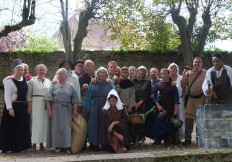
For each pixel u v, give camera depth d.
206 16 19.23
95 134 7.89
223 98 7.63
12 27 15.55
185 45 19.03
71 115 7.98
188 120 8.55
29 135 8.15
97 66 19.14
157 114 8.70
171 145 8.61
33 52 18.58
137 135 8.66
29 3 15.70
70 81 8.23
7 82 7.99
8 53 18.30
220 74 7.61
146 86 8.73
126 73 8.55
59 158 5.26
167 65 19.89
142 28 19.56
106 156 5.36
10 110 7.88
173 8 19.09
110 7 17.64
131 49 20.08
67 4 16.14
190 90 8.50
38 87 8.30
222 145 6.88
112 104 7.88
